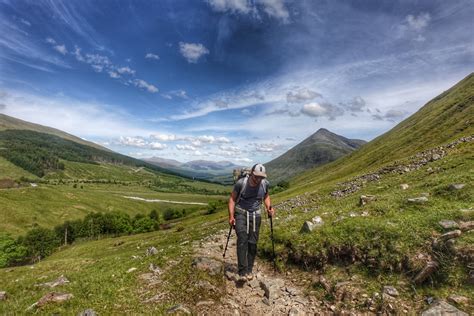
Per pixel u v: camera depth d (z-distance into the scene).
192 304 3.22
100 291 3.72
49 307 3.33
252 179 3.68
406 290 3.05
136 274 4.32
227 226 11.58
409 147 39.44
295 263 4.36
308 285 3.74
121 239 40.19
